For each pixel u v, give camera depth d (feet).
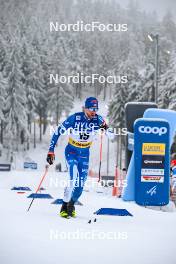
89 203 50.85
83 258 23.72
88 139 39.06
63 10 609.01
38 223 33.27
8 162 353.92
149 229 34.30
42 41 452.76
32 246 25.89
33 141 423.64
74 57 490.90
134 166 59.47
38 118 456.86
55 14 572.51
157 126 58.59
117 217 40.55
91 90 572.51
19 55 364.79
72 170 38.09
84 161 38.96
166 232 33.09
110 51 517.96
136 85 286.66
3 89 330.95
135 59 370.94
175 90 222.28
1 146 355.77
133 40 536.01
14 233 29.22
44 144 418.51
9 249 24.93
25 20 501.97
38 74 375.66
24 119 340.59
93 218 38.37
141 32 561.84
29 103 374.02
